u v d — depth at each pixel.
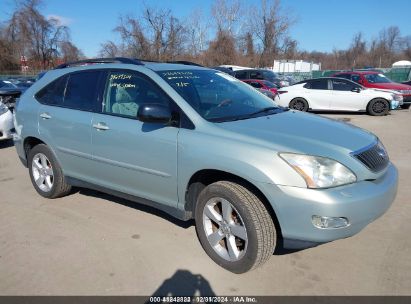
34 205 4.83
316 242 2.92
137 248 3.71
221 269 3.35
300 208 2.87
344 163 2.98
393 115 14.09
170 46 36.03
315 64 56.88
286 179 2.90
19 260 3.53
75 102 4.45
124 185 4.04
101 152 4.10
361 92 13.98
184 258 3.53
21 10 49.06
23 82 20.67
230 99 3.95
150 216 4.42
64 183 4.82
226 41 43.50
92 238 3.92
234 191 3.14
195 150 3.30
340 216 2.85
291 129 3.35
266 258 3.16
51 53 51.94
